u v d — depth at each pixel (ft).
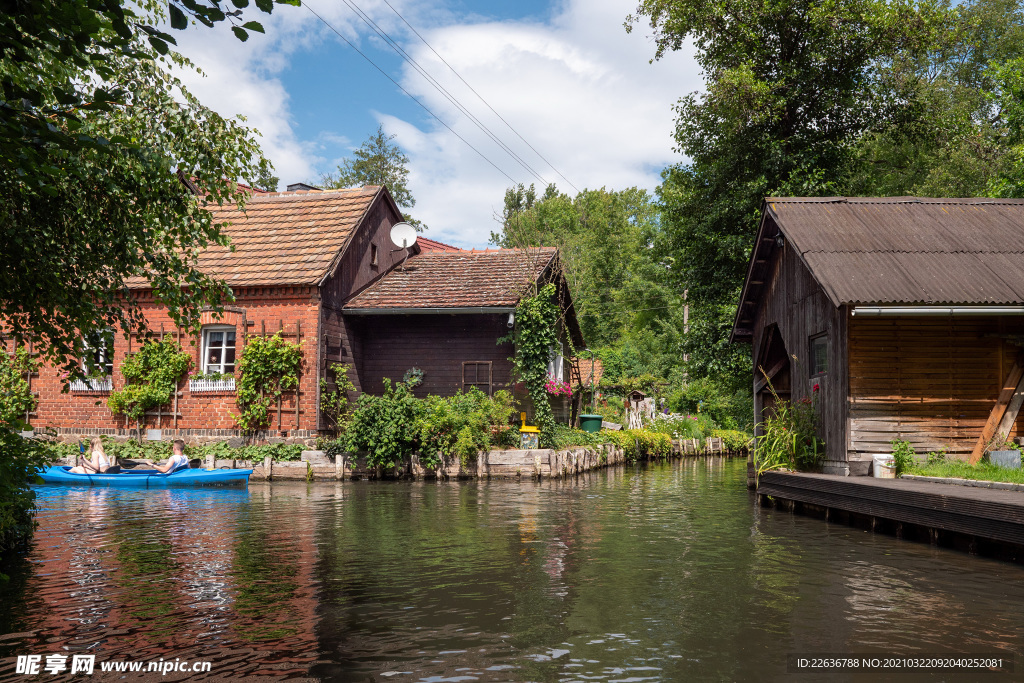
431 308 72.74
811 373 49.52
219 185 26.53
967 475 36.94
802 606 22.27
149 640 18.86
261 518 41.11
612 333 198.90
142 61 23.77
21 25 12.99
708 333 88.63
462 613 21.48
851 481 38.37
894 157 108.78
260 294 70.59
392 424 66.33
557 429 79.82
